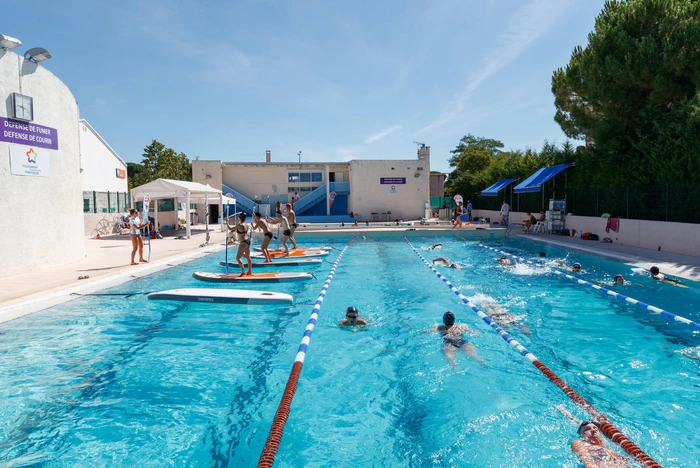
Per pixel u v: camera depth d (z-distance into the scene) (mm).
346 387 4707
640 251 13562
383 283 10383
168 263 12508
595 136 17594
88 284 9234
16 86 10102
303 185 36906
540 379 4871
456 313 7648
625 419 3951
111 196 24312
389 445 3621
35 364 5363
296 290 9570
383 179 35344
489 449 3520
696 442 3572
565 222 19953
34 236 10734
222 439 3730
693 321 6832
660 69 15445
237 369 5238
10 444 3631
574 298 8578
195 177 33969
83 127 22094
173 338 6359
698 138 12898
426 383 4785
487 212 31297
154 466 3336
